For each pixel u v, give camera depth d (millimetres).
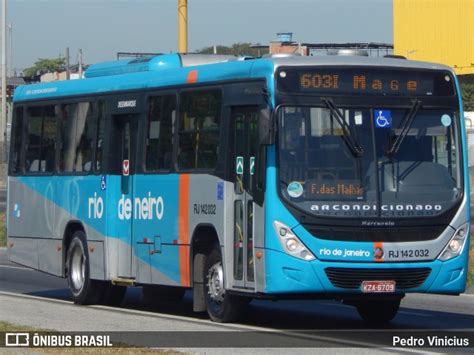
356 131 23516
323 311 29312
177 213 26781
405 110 23938
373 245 23109
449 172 24062
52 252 32562
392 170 23516
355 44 112875
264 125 22969
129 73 29953
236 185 24484
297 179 23078
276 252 23000
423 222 23500
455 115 24344
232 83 24781
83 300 30797
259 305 31016
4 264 47469
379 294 23234
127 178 29047
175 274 26922
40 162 33469
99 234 30125
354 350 20875
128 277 28906
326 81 23531
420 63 24281
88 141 30984
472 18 119688
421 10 124312
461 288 23922
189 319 26406
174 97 27250
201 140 26000
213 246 25672
